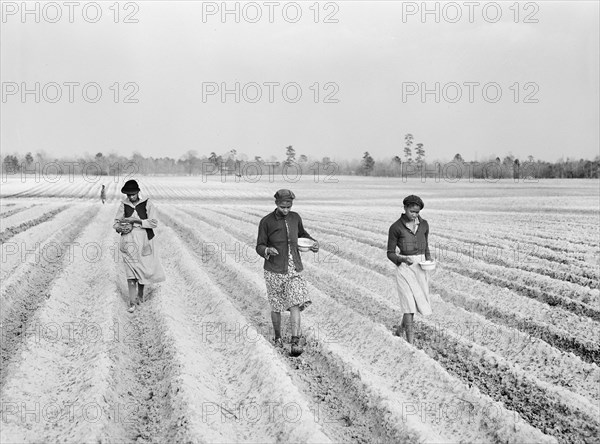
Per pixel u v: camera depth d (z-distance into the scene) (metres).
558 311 9.84
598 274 13.04
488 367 7.38
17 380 6.58
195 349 7.95
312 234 20.80
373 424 5.95
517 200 42.50
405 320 8.25
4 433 5.50
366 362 7.57
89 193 61.91
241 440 5.61
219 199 51.34
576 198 43.97
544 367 7.41
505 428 5.61
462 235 20.22
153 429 5.89
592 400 6.48
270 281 8.02
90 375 6.70
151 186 75.44
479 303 10.47
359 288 11.67
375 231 22.34
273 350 7.56
